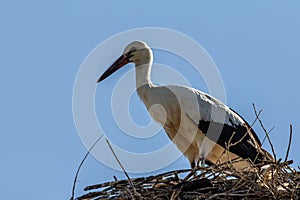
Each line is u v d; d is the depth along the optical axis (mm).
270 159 12469
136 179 11930
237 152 14406
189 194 11602
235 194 11172
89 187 11859
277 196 11133
